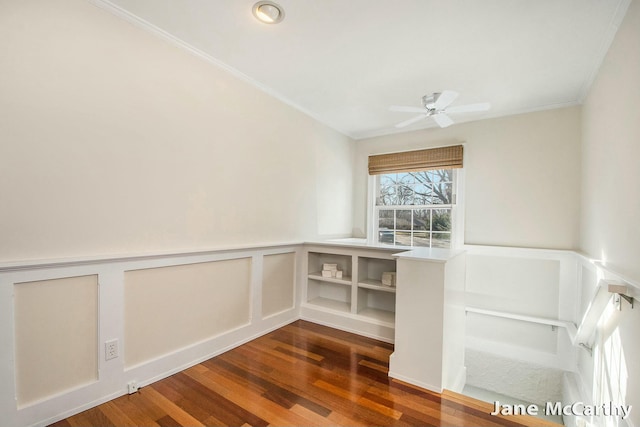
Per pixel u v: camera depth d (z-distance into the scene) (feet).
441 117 9.16
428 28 6.64
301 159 11.58
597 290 6.29
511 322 10.87
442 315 6.82
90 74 5.92
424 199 13.29
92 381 5.95
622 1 5.57
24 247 5.14
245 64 8.40
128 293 6.51
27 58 5.18
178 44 7.34
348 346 8.95
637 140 5.13
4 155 4.95
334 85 9.58
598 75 7.88
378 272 10.82
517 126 11.20
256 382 6.95
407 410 6.06
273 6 6.07
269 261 10.07
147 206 6.82
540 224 10.71
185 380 6.98
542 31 6.59
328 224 13.17
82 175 5.82
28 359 5.19
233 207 8.83
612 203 6.51
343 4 5.95
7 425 4.96
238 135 8.97
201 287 7.96
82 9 5.81
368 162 14.69
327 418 5.76
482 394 11.10
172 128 7.29
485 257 11.44
